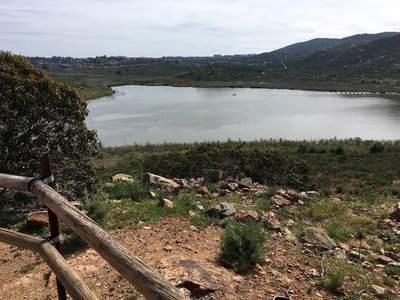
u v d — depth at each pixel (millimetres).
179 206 8195
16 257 5469
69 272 2199
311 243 6426
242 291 4156
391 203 12125
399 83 120250
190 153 18797
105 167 22375
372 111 63938
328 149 31594
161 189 10867
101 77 154500
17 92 10117
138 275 1493
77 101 11828
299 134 44312
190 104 74750
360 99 86312
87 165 11953
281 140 37000
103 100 82750
